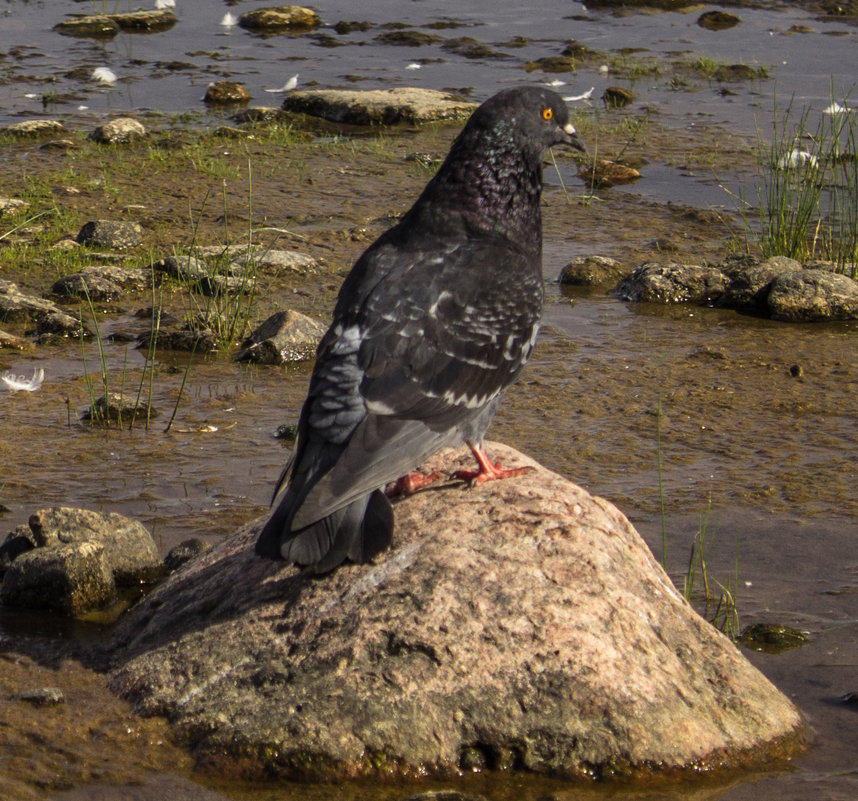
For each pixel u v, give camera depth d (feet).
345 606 25.36
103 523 32.65
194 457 40.16
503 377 27.63
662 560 34.04
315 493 23.13
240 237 64.54
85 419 43.01
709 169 78.54
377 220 68.39
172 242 63.36
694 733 24.27
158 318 52.37
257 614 26.12
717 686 25.44
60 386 45.96
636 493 38.24
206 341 50.34
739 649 29.37
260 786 23.32
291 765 23.41
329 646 24.84
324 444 24.32
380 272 27.40
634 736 23.82
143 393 45.44
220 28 116.98
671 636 25.93
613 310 56.95
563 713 23.89
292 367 48.98
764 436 42.98
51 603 30.12
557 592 25.08
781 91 96.58
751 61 105.60
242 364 49.11
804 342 53.16
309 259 60.54
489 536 26.05
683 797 23.45
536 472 28.58
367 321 26.16
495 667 24.20
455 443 27.68
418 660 24.32
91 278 55.98
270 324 50.80
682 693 24.76
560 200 73.36
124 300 55.83
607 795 23.39
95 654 27.71
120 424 42.45
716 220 69.62
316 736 23.61
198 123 87.97
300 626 25.44
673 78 100.73
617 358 50.49
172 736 24.39
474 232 29.12
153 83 98.32
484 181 29.37
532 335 28.48
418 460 24.99
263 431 42.52
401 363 25.68
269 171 77.30
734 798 23.54
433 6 127.13
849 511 37.22
